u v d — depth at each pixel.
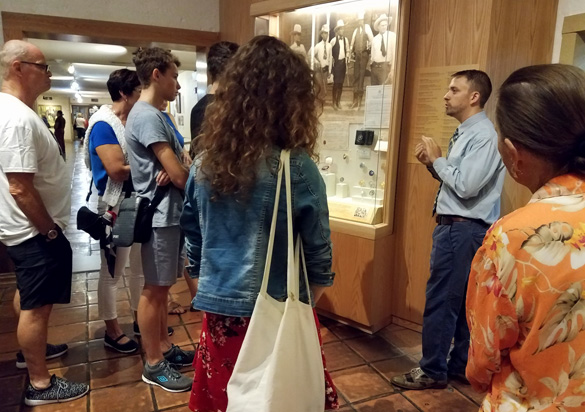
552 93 0.73
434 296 2.07
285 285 1.12
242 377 1.06
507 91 0.80
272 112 1.04
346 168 2.84
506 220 0.77
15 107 1.71
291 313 1.07
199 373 1.26
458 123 2.35
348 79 2.73
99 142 2.26
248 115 1.04
